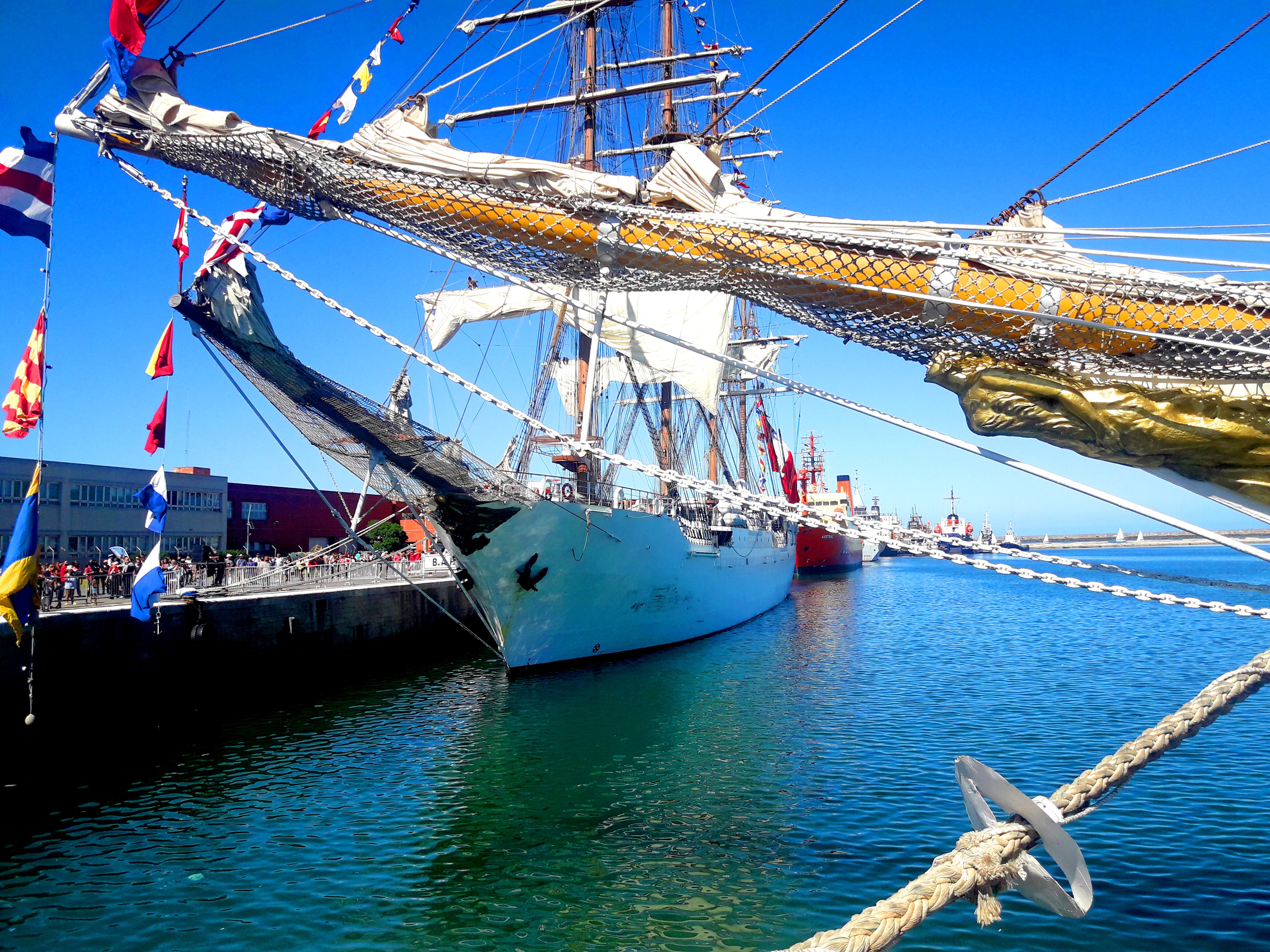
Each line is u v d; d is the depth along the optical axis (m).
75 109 9.12
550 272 8.17
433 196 7.88
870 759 17.55
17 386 14.53
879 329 7.07
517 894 11.50
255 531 55.81
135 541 45.03
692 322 38.09
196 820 14.73
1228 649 34.53
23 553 13.94
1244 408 6.14
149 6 8.61
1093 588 6.28
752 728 20.84
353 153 8.14
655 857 12.61
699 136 11.10
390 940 10.34
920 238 6.67
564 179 7.67
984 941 9.75
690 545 36.25
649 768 17.33
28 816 15.07
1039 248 6.41
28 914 11.16
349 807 15.29
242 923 10.82
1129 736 19.03
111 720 22.09
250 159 8.47
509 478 25.83
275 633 28.08
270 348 17.50
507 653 29.14
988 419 6.73
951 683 27.00
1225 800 14.31
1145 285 6.18
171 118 8.62
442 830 14.01
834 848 12.71
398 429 21.62
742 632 42.78
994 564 6.77
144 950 10.19
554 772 17.23
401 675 31.14
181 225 15.81
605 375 44.84
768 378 7.58
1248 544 5.91
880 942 3.71
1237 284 6.15
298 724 22.42
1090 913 10.37
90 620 21.66
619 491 35.28
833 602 64.44
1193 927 9.92
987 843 4.23
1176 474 6.47
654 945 10.02
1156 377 6.41
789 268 7.00
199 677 25.06
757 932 10.27
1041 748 18.12
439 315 38.75
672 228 7.34
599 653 32.41
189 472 51.69
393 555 42.53
